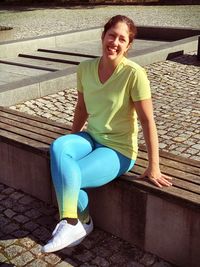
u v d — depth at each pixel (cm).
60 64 841
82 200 262
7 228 298
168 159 288
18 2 2406
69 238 239
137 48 1025
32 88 581
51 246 235
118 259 264
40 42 983
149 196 256
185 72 739
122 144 260
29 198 338
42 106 557
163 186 250
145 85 242
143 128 249
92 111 262
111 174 257
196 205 231
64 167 240
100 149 258
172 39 1153
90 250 272
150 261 261
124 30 241
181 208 242
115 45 240
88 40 1123
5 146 346
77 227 242
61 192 239
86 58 883
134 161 269
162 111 530
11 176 353
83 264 259
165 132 458
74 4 2252
